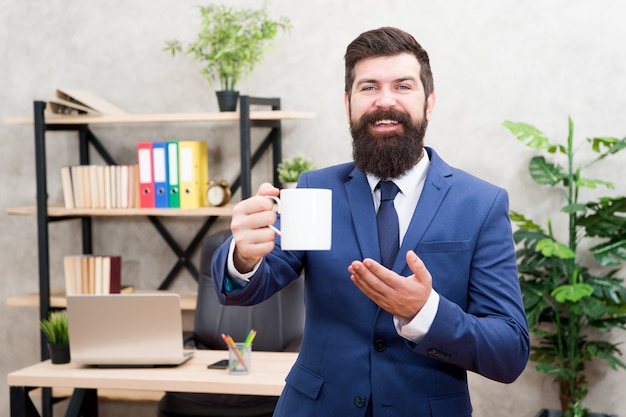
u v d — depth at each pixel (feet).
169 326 8.52
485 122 12.19
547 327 12.23
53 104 12.41
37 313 13.96
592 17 11.76
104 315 8.50
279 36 12.73
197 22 13.01
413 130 4.98
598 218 11.18
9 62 13.78
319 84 12.66
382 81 4.94
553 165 11.64
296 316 10.73
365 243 5.05
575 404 11.30
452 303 4.54
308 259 5.19
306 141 12.78
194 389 8.18
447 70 12.25
